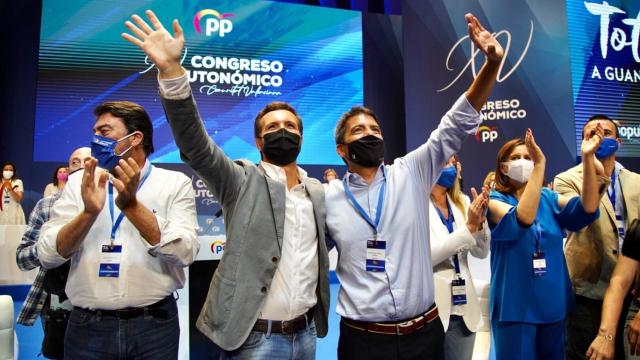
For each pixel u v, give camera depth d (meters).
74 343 1.44
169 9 6.09
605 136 2.06
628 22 5.96
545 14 5.54
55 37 5.85
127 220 1.50
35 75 6.04
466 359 1.93
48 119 5.80
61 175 5.07
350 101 6.64
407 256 1.47
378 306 1.42
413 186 1.54
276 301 1.35
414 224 1.50
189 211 1.61
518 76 5.46
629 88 5.91
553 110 5.45
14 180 5.54
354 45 6.69
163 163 6.05
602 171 1.89
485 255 2.19
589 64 5.79
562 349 1.85
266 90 6.35
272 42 6.40
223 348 1.29
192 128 1.27
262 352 1.33
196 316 2.09
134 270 1.44
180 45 1.26
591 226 2.07
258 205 1.39
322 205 1.51
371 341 1.43
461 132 1.51
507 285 1.84
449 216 2.12
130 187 1.31
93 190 1.32
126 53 6.02
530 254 1.81
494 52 1.42
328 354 3.12
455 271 1.97
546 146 5.42
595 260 2.04
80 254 1.46
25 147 5.96
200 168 1.33
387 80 7.06
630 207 2.09
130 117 1.50
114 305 1.42
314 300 1.45
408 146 5.54
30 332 3.62
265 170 1.50
